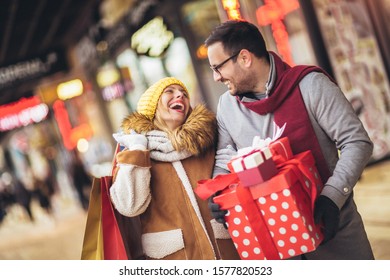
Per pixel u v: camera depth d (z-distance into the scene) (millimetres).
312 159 3154
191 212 3490
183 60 13195
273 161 2971
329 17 10094
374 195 8578
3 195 30875
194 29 12336
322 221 3049
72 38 22453
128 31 15008
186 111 3645
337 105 3129
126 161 3342
